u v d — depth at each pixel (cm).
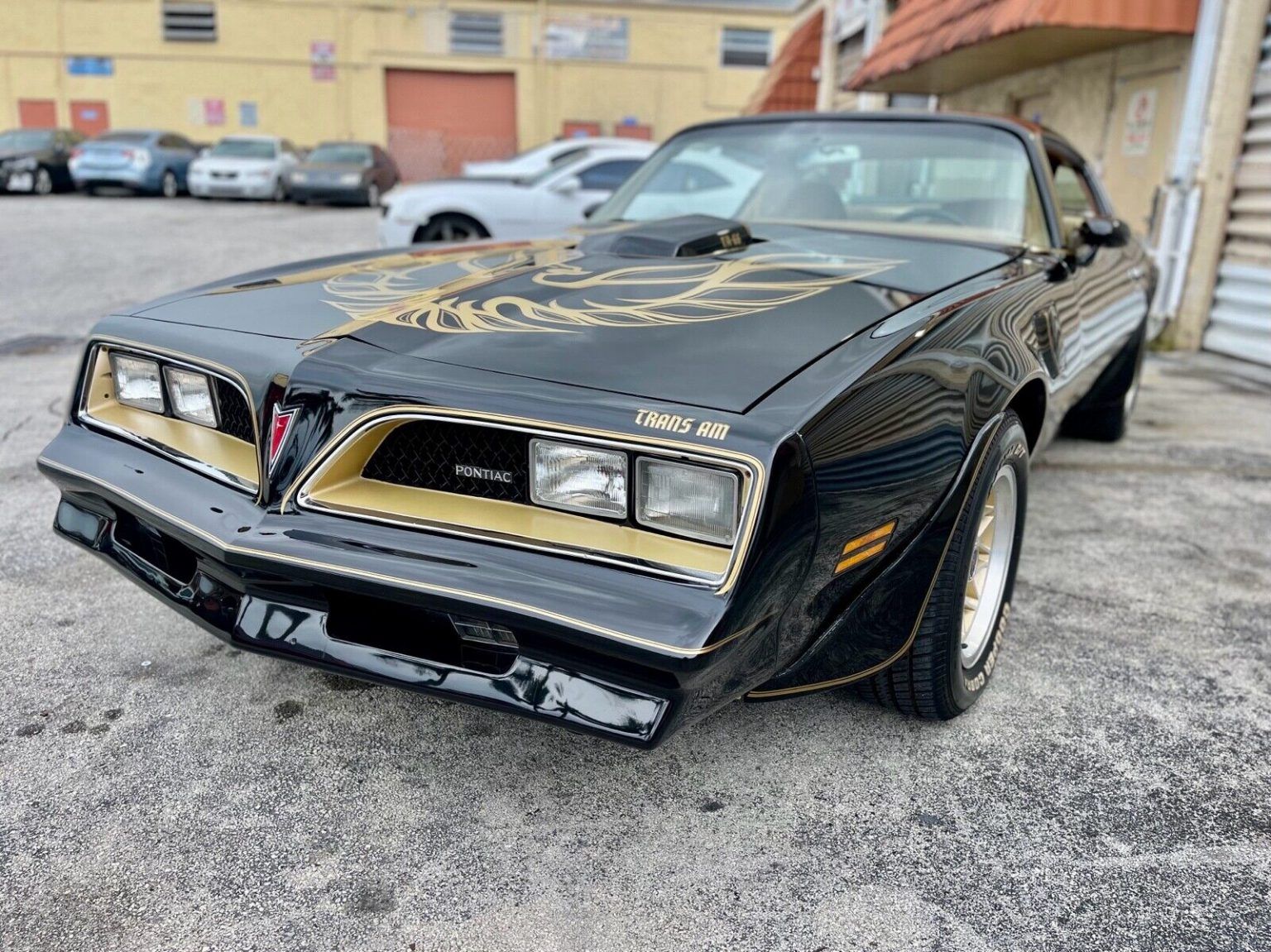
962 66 900
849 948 156
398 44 2342
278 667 233
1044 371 235
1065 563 317
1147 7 678
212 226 1335
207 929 154
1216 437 491
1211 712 229
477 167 1009
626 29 2386
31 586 270
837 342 180
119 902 159
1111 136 799
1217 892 170
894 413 171
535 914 160
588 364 167
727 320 189
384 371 168
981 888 170
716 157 338
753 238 272
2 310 745
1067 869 175
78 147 1811
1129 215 780
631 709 146
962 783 199
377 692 224
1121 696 235
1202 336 736
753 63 2436
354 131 2380
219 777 192
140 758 197
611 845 177
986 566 230
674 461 146
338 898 162
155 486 185
